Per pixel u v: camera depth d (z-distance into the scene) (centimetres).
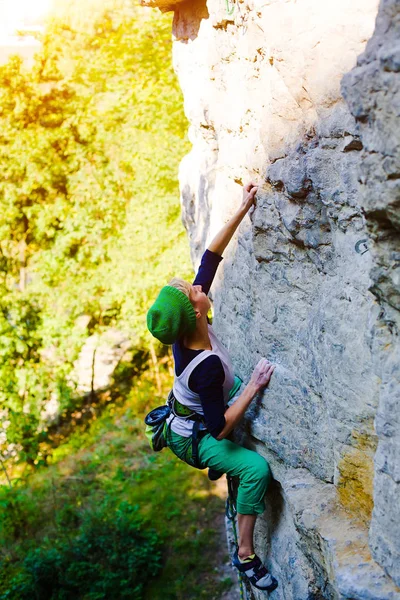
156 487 1034
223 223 408
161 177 1150
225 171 399
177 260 1156
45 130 1252
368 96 205
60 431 1320
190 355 321
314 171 271
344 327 267
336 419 275
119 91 1208
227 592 827
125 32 1234
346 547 266
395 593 238
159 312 307
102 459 1148
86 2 1296
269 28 290
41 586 855
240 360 393
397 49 192
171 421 343
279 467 335
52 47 1295
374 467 241
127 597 834
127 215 1207
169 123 1156
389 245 217
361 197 216
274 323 338
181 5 453
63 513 993
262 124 310
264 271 345
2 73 1248
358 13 247
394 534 233
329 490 303
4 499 1037
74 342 1273
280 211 308
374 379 253
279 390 328
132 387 1396
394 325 230
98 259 1277
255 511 343
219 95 406
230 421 320
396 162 198
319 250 293
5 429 1220
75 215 1230
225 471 341
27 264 1341
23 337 1270
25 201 1284
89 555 881
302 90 277
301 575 318
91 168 1255
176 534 927
